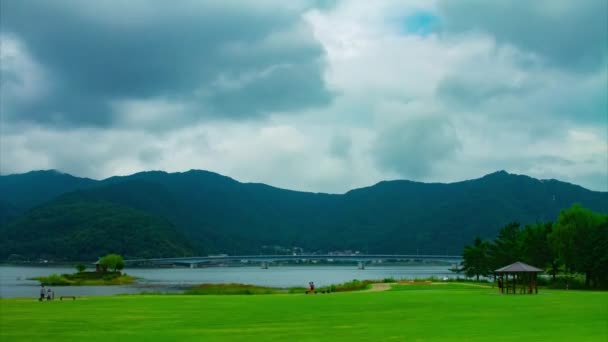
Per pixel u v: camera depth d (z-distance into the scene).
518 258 140.50
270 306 66.19
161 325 47.25
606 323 45.72
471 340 36.62
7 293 135.00
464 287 112.06
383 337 38.72
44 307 66.25
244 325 46.84
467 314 54.28
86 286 175.50
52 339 39.59
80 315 55.97
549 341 35.47
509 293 91.75
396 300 74.50
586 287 118.00
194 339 38.91
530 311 57.09
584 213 130.00
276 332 42.16
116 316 54.91
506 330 41.53
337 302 71.81
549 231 144.88
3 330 44.38
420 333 40.44
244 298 82.44
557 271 141.50
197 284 180.62
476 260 153.00
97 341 38.38
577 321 47.34
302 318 52.06
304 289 115.44
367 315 54.28
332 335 40.12
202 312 58.81
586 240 123.69
